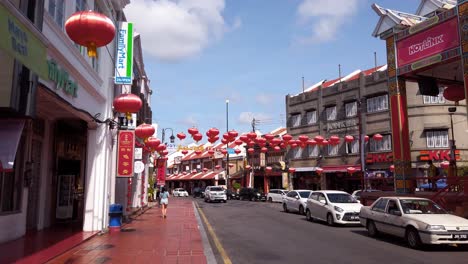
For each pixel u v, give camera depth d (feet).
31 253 29.40
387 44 57.52
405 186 52.90
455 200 44.60
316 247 35.40
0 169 22.84
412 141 98.48
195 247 34.58
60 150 49.96
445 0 56.80
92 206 42.98
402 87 55.47
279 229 49.55
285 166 140.05
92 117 39.60
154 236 41.55
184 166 227.81
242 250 33.81
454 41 47.21
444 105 97.91
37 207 43.45
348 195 57.41
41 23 26.02
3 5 18.37
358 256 30.91
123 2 52.47
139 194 86.43
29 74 24.27
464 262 28.43
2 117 24.39
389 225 38.50
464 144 96.99
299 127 136.15
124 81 49.06
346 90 119.03
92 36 21.79
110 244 35.83
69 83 32.32
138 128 51.11
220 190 125.90
